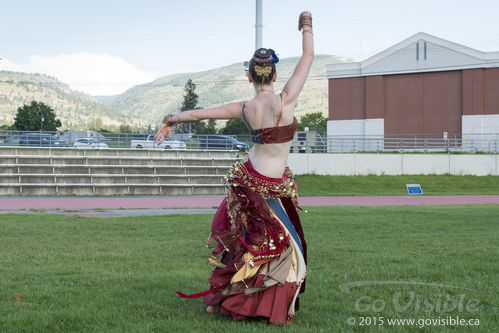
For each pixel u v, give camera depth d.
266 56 4.47
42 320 4.39
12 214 16.33
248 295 4.34
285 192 4.54
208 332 4.06
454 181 38.56
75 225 13.16
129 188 29.91
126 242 9.95
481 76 50.34
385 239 10.50
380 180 38.00
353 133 55.19
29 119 88.62
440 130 52.12
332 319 4.55
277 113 4.37
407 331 4.22
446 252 8.61
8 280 6.15
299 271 4.44
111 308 4.86
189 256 8.27
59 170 29.83
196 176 31.53
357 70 55.00
